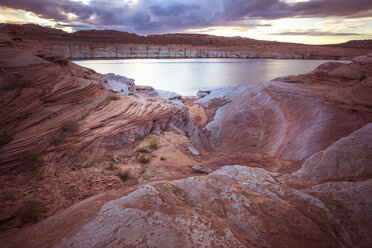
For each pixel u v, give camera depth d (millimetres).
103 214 2334
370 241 2025
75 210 2639
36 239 2217
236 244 1886
